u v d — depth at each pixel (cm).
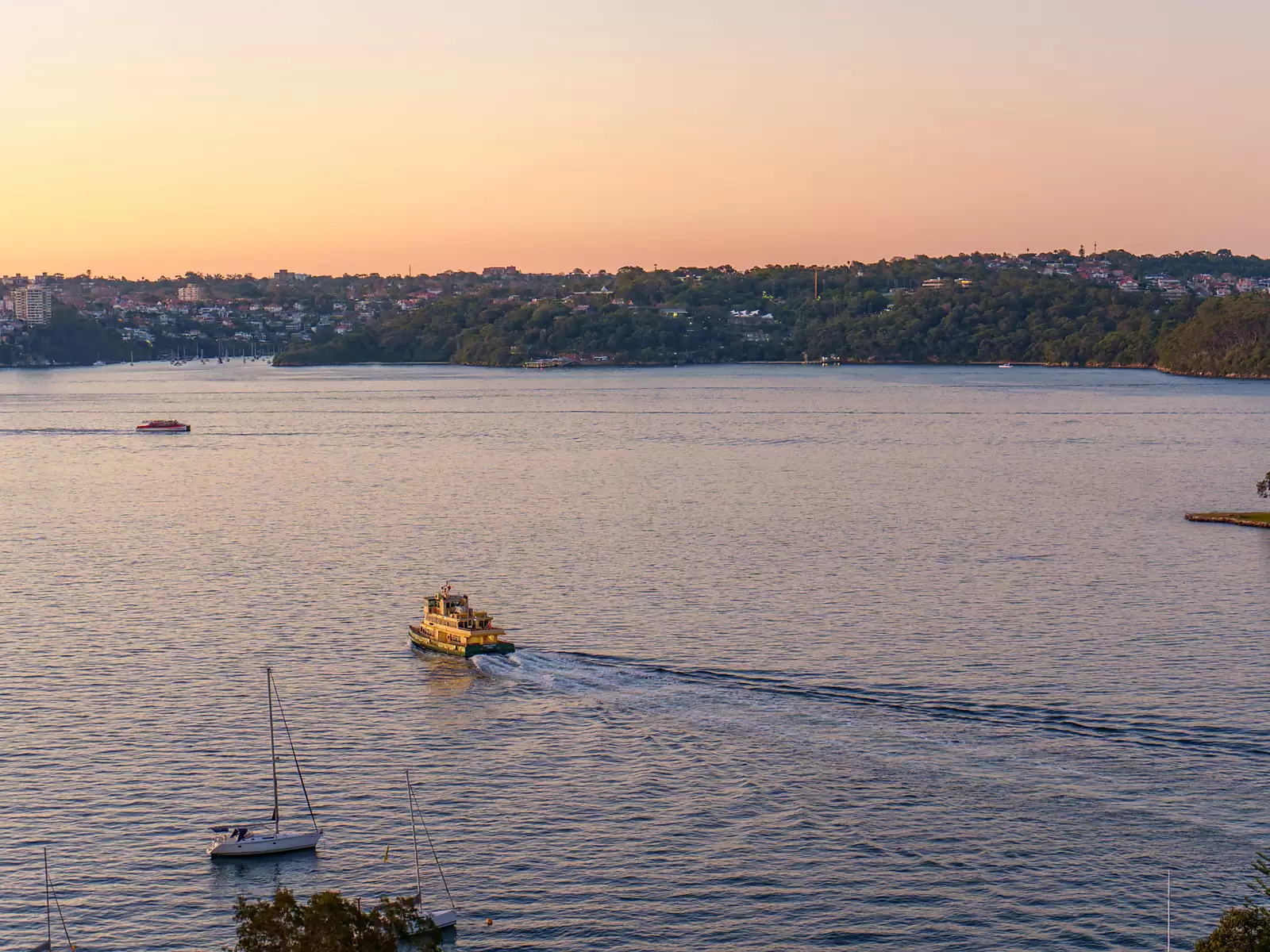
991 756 11356
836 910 9194
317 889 9512
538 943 8888
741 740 11788
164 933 9025
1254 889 9262
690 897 9369
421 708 12794
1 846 10106
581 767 11325
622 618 16025
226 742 12019
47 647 14988
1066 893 9312
